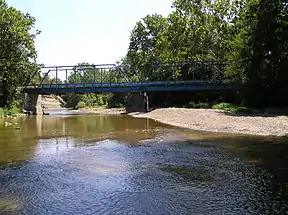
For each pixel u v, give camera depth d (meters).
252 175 15.85
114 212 11.55
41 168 18.05
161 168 17.69
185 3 77.31
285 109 44.44
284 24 44.59
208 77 70.31
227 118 39.25
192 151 22.12
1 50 62.62
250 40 46.28
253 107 49.56
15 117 60.31
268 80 46.38
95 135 31.55
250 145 23.77
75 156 21.31
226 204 12.06
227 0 74.06
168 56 77.75
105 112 79.69
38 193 13.73
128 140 27.77
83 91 71.25
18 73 67.25
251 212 11.26
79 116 64.25
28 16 69.62
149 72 79.69
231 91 61.75
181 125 38.34
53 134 32.75
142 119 51.28
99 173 16.86
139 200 12.69
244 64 49.31
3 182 15.38
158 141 26.86
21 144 26.41
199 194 13.27
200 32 73.69
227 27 72.25
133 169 17.59
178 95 72.81
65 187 14.51
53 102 121.94
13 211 11.82
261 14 45.19
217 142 25.50
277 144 23.91
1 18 60.72
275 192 13.25
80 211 11.70
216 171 16.78
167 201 12.52
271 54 45.38
